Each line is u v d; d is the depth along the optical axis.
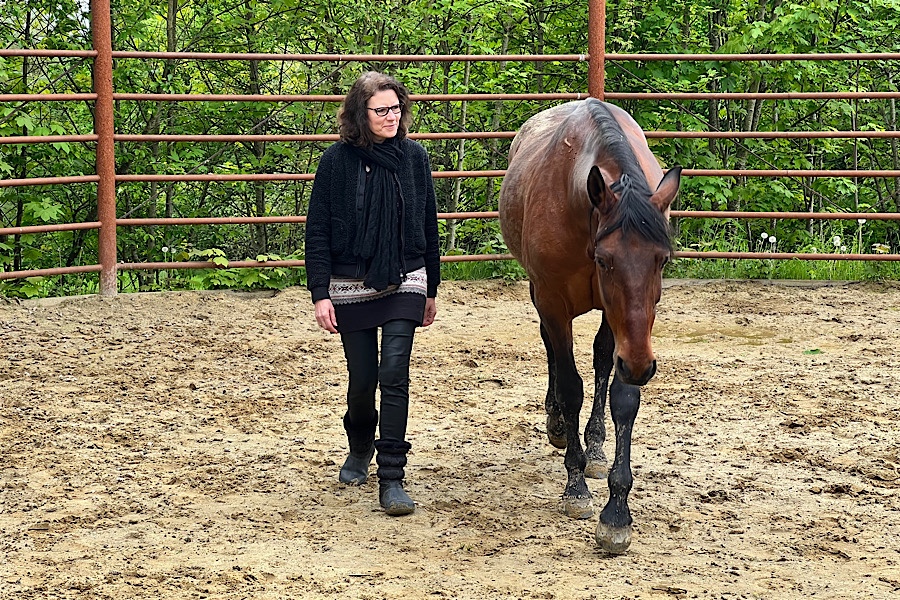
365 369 4.52
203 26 10.05
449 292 8.94
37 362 6.74
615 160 3.88
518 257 4.99
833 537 4.05
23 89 9.12
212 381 6.40
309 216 4.47
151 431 5.43
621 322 3.48
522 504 4.45
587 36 10.73
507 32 11.07
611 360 4.87
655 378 6.43
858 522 4.22
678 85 9.80
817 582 3.64
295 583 3.63
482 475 4.83
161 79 9.62
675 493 4.56
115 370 6.59
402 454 4.38
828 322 7.94
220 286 9.09
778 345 7.29
